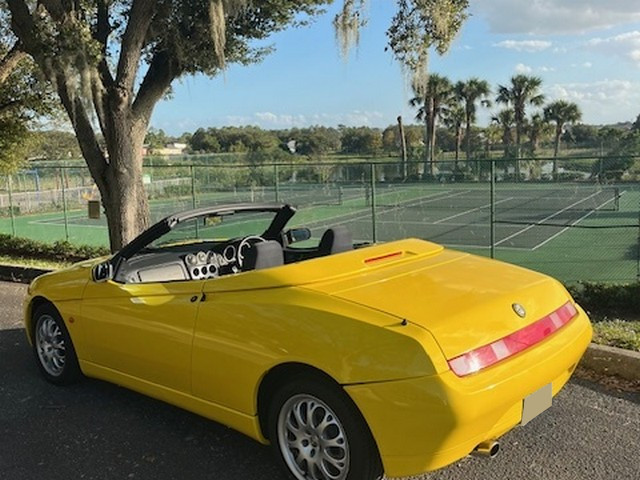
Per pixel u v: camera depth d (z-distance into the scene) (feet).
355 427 8.96
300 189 109.70
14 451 11.83
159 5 30.55
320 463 9.57
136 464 11.19
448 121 188.14
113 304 12.98
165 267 15.06
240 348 10.22
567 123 189.26
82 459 11.44
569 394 13.93
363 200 106.52
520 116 191.83
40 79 35.68
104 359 13.60
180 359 11.45
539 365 9.32
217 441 12.03
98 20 30.63
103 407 13.85
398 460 8.61
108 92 29.45
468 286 10.26
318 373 9.30
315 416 9.62
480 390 8.41
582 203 97.25
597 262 48.08
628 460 10.75
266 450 11.57
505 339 9.16
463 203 102.58
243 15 33.71
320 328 9.29
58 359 15.16
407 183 113.91
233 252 16.24
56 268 32.12
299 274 10.33
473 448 8.93
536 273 11.71
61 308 14.43
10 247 43.27
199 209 14.58
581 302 25.23
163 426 12.80
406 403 8.33
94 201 35.65
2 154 52.21
